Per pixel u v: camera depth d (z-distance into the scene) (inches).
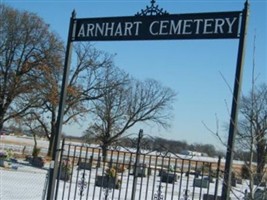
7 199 614.9
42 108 2010.3
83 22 338.0
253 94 198.5
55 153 350.0
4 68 1913.1
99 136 2514.8
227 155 256.2
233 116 256.5
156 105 2785.4
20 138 3459.6
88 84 2293.3
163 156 394.0
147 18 312.8
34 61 1926.7
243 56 277.6
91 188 786.8
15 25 1919.3
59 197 619.2
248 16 280.1
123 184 986.1
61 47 1980.8
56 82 1955.0
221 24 288.2
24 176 1072.8
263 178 199.0
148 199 743.7
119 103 2605.8
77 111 2127.2
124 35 320.2
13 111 1926.7
